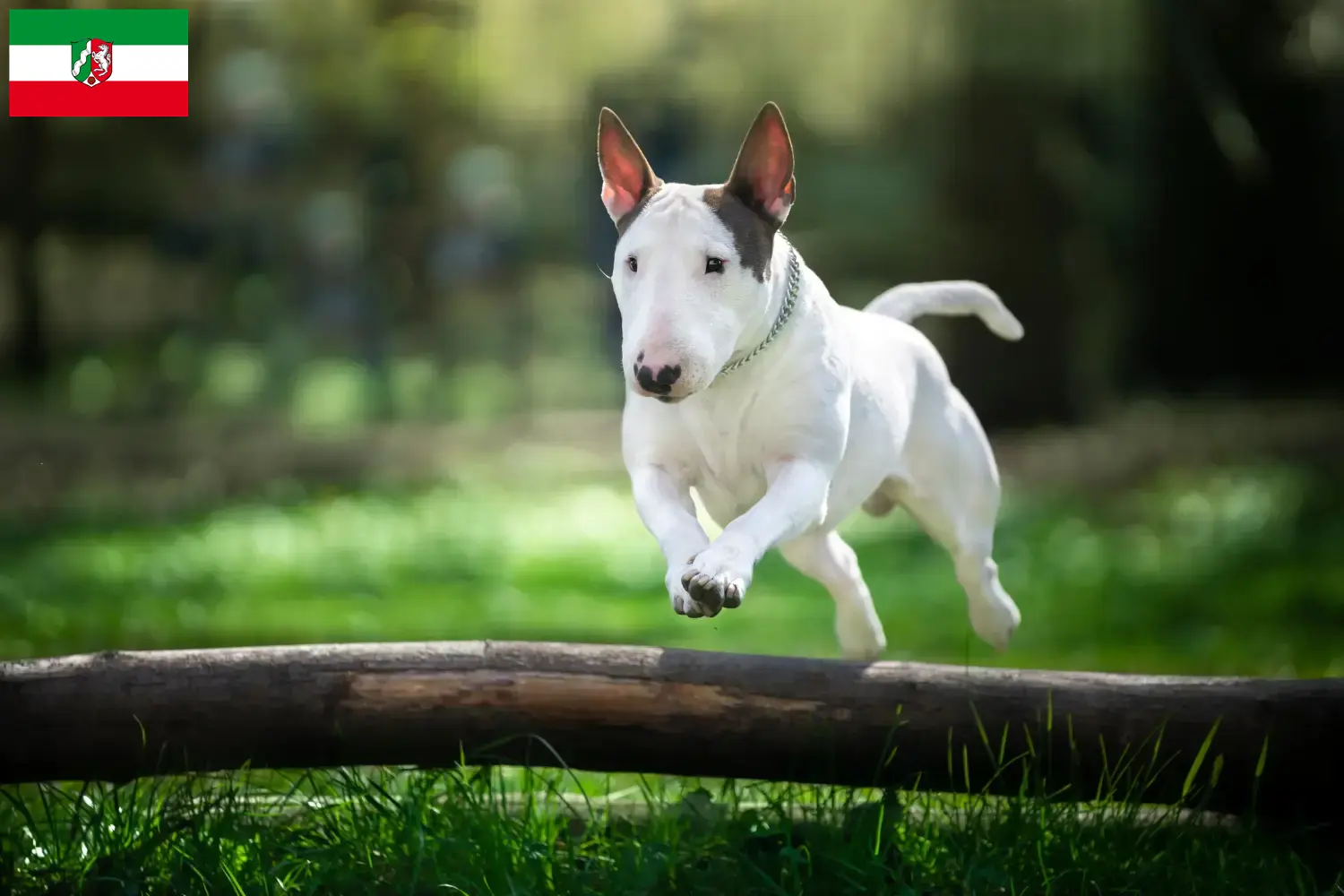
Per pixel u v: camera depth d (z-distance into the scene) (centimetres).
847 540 1317
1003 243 1638
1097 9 1457
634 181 444
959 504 528
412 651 438
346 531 1333
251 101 1858
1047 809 433
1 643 838
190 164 1962
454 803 447
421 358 2136
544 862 416
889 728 434
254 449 1659
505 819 436
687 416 449
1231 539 1233
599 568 1191
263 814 445
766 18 1386
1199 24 1664
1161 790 439
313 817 443
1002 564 1153
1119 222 1748
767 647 879
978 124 1591
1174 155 1873
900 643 883
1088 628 930
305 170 1989
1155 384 2055
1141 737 435
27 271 1953
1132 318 1970
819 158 1728
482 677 433
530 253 2230
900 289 566
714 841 436
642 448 459
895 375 498
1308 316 2033
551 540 1310
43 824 469
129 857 409
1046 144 1609
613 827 455
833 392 448
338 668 432
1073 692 438
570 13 1384
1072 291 1661
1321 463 1551
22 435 1638
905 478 517
